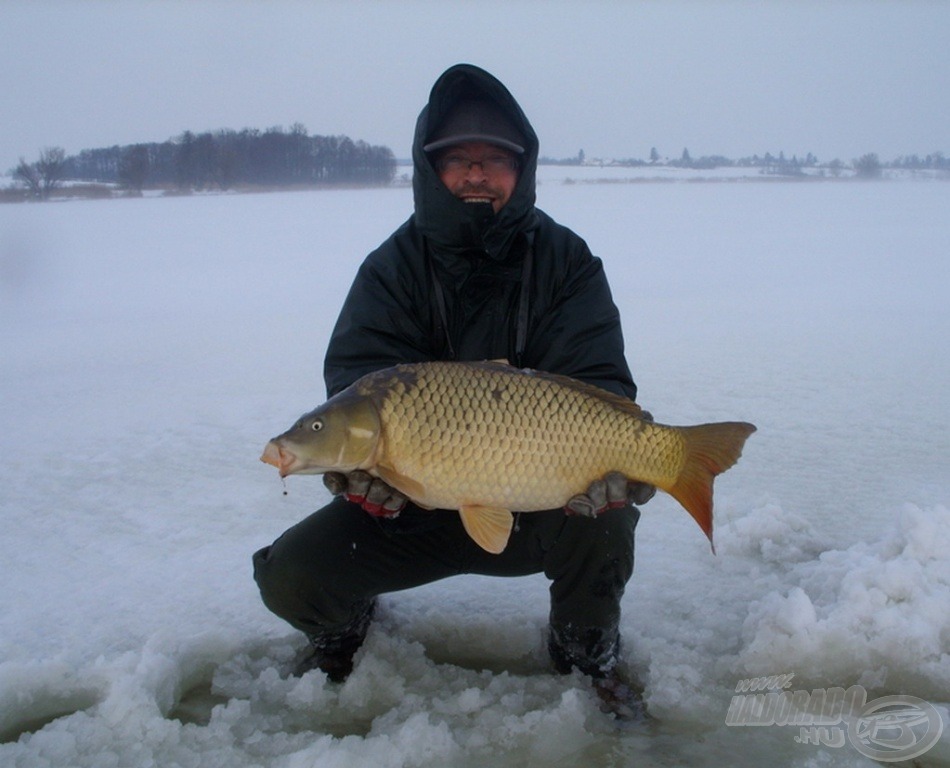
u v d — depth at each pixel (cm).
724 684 268
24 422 554
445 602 317
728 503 389
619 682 265
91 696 261
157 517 398
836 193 4322
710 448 238
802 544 353
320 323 927
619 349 275
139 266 1543
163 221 2795
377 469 227
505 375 228
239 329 895
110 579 336
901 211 2814
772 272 1298
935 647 269
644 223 2331
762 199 3678
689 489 238
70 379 672
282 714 259
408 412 223
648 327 855
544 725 244
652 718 255
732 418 529
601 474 231
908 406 550
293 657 284
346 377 267
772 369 659
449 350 277
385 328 272
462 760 235
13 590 328
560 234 284
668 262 1448
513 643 293
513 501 229
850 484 418
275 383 648
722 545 354
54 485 441
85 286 1284
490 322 276
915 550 303
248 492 430
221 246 1920
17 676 257
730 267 1366
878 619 275
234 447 500
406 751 234
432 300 275
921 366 661
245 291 1206
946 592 280
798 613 276
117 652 282
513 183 268
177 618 305
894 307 956
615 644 270
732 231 2078
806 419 525
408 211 3231
